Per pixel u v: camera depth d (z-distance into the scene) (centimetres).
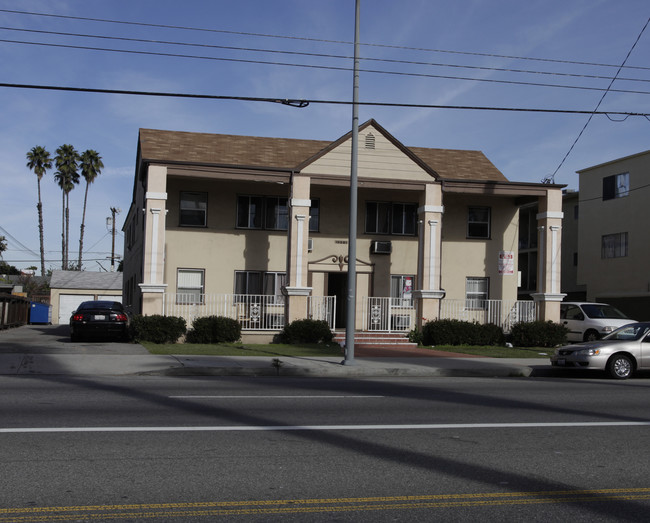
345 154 2306
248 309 2364
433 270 2330
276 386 1277
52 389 1155
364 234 2519
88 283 5250
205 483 592
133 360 1599
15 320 3706
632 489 597
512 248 2623
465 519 512
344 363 1631
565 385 1391
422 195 2370
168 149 2338
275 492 571
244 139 2573
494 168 2631
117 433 788
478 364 1717
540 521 511
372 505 541
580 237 3738
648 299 3238
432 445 760
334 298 2352
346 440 776
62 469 627
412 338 2286
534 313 2459
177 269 2370
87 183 6128
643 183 3325
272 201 2466
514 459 701
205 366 1523
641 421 934
